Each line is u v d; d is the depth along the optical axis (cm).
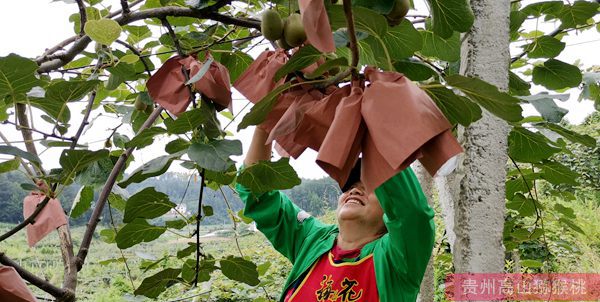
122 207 269
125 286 689
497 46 166
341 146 98
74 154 148
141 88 310
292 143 141
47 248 843
